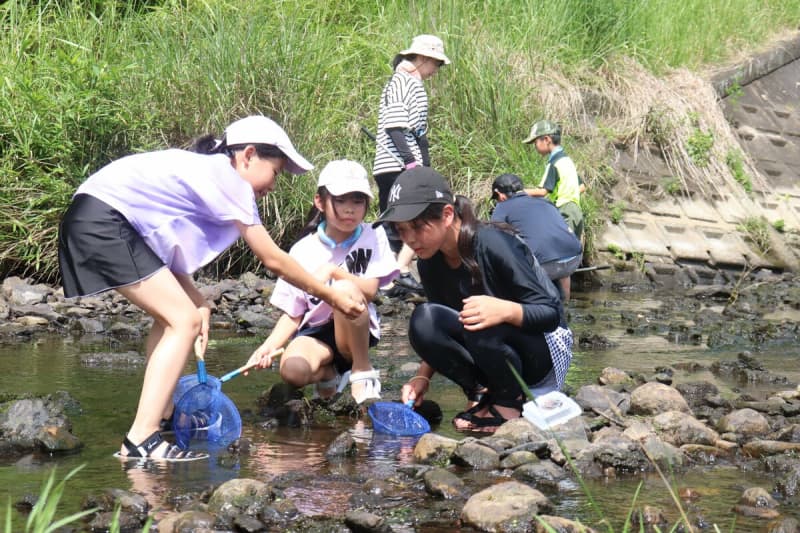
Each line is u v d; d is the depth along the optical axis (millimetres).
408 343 6406
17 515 3059
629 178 10922
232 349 6012
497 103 10258
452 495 3279
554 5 11930
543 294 4156
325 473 3557
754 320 7699
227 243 3945
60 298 7344
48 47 9180
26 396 4477
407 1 11281
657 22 13234
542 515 3000
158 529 2939
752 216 11062
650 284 9664
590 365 5738
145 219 3805
